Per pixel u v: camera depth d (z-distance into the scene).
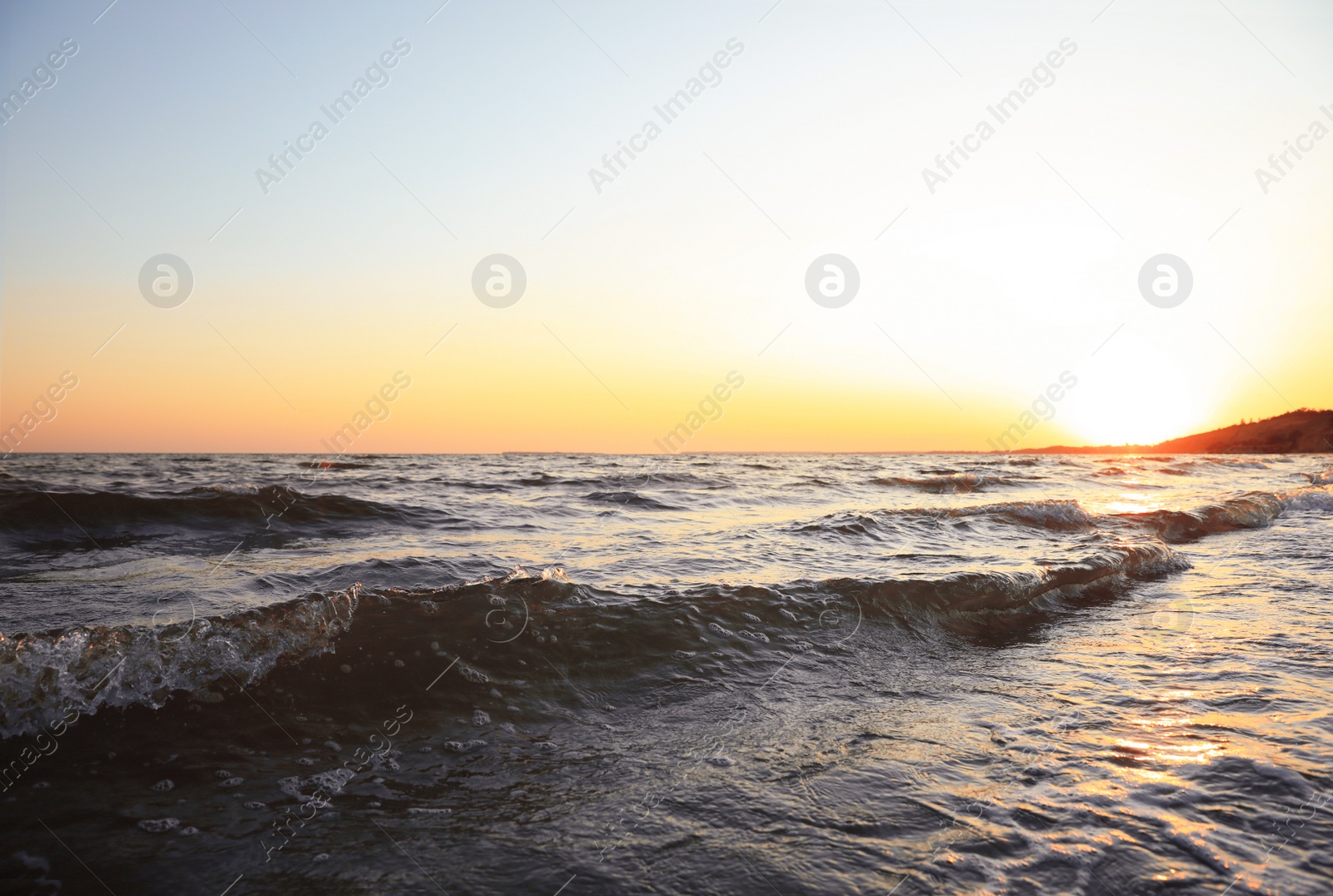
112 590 5.67
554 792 2.86
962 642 4.98
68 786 2.84
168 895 2.20
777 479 20.25
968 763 3.04
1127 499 15.28
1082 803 2.66
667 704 3.80
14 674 3.40
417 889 2.23
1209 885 2.16
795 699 3.87
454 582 6.03
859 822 2.59
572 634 4.49
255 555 7.41
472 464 31.30
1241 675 4.10
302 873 2.32
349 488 14.98
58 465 24.41
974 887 2.18
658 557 7.30
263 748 3.20
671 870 2.31
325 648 4.04
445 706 3.63
